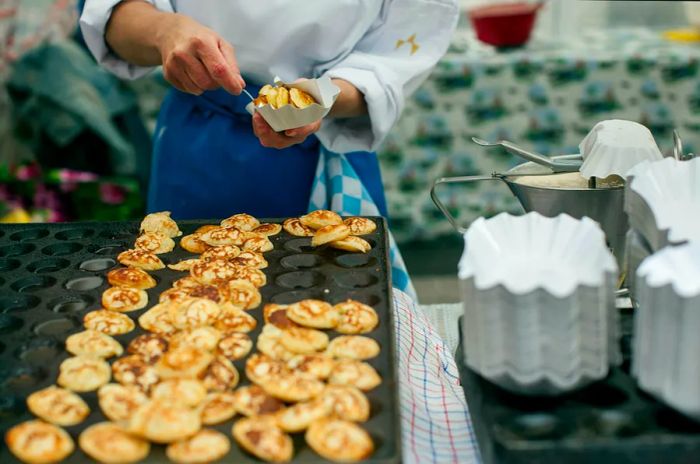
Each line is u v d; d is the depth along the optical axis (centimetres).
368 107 148
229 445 80
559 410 79
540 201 108
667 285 71
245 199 158
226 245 126
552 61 297
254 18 144
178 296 109
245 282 113
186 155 156
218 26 148
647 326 74
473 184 325
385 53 159
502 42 311
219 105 153
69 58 264
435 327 131
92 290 115
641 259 91
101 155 286
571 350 75
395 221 332
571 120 307
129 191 288
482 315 76
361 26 151
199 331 98
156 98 294
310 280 116
